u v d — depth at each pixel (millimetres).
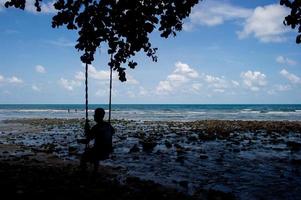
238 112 95438
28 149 16578
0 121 47188
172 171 11445
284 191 8883
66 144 19406
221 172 11375
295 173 11242
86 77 9180
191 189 8984
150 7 8453
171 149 17266
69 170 10227
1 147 17141
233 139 22531
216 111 106438
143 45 9445
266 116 68188
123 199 7262
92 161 9195
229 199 7996
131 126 37125
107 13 8711
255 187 9312
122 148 17797
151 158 14219
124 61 9648
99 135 9086
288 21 8547
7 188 7387
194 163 13070
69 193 7293
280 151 16734
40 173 9375
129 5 8297
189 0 8719
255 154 15633
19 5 8328
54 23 8570
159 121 47750
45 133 27922
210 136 23469
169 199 7605
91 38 8766
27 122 44938
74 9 8539
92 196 7227
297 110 109500
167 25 8852
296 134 26922
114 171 10977
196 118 60562
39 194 7066
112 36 9062
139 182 9273
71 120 49594
